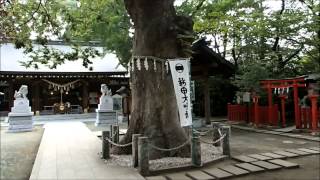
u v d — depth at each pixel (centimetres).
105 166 916
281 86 1712
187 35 1011
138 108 1039
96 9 1639
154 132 990
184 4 1931
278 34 2042
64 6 1493
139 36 1042
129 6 1058
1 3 1115
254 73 1847
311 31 2033
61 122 2669
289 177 795
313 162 941
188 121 945
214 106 2819
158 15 1017
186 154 973
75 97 3541
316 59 2156
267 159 959
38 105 3122
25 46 1402
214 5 1927
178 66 951
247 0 2114
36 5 1364
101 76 3222
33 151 1345
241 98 2097
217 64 1811
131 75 1070
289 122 1967
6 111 3161
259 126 1828
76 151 1189
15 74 2967
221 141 1078
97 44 2759
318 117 1582
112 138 1152
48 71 3050
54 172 864
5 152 1323
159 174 828
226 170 845
